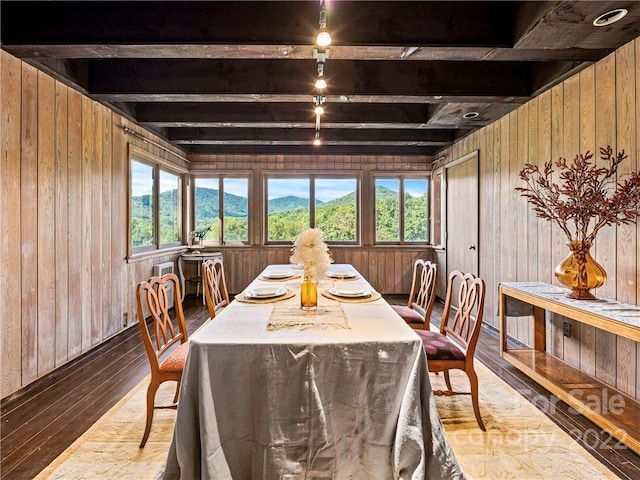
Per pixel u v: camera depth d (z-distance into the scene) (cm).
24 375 253
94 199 333
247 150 573
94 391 257
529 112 334
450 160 518
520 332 347
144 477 170
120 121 379
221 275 312
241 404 152
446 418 221
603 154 236
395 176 604
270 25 231
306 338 158
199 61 314
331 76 314
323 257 208
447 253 532
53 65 268
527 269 338
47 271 273
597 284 234
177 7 231
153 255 460
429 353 210
